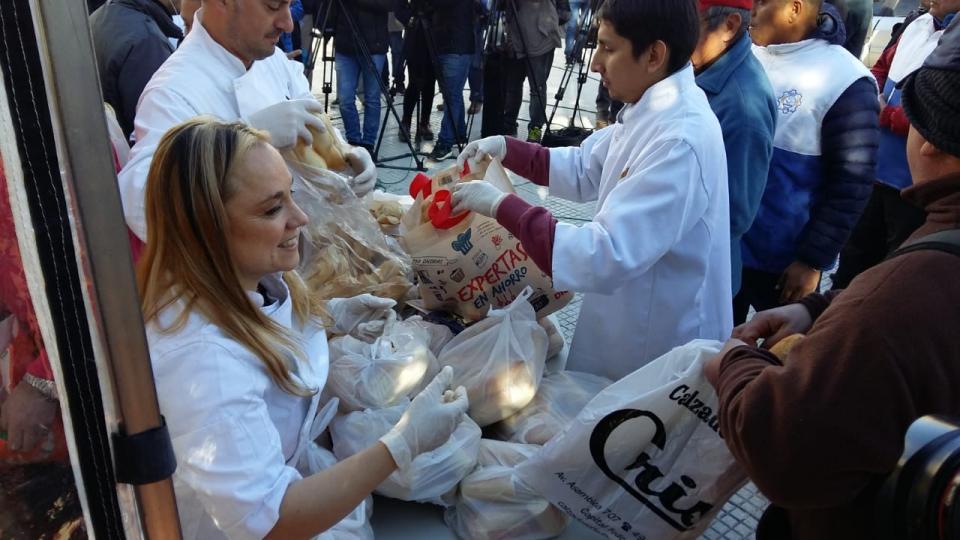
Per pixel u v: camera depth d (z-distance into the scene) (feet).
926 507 2.55
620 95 6.37
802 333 4.79
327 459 5.48
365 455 4.16
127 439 2.22
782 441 3.27
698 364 5.16
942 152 3.24
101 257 2.02
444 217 7.22
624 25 5.89
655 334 6.50
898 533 2.68
